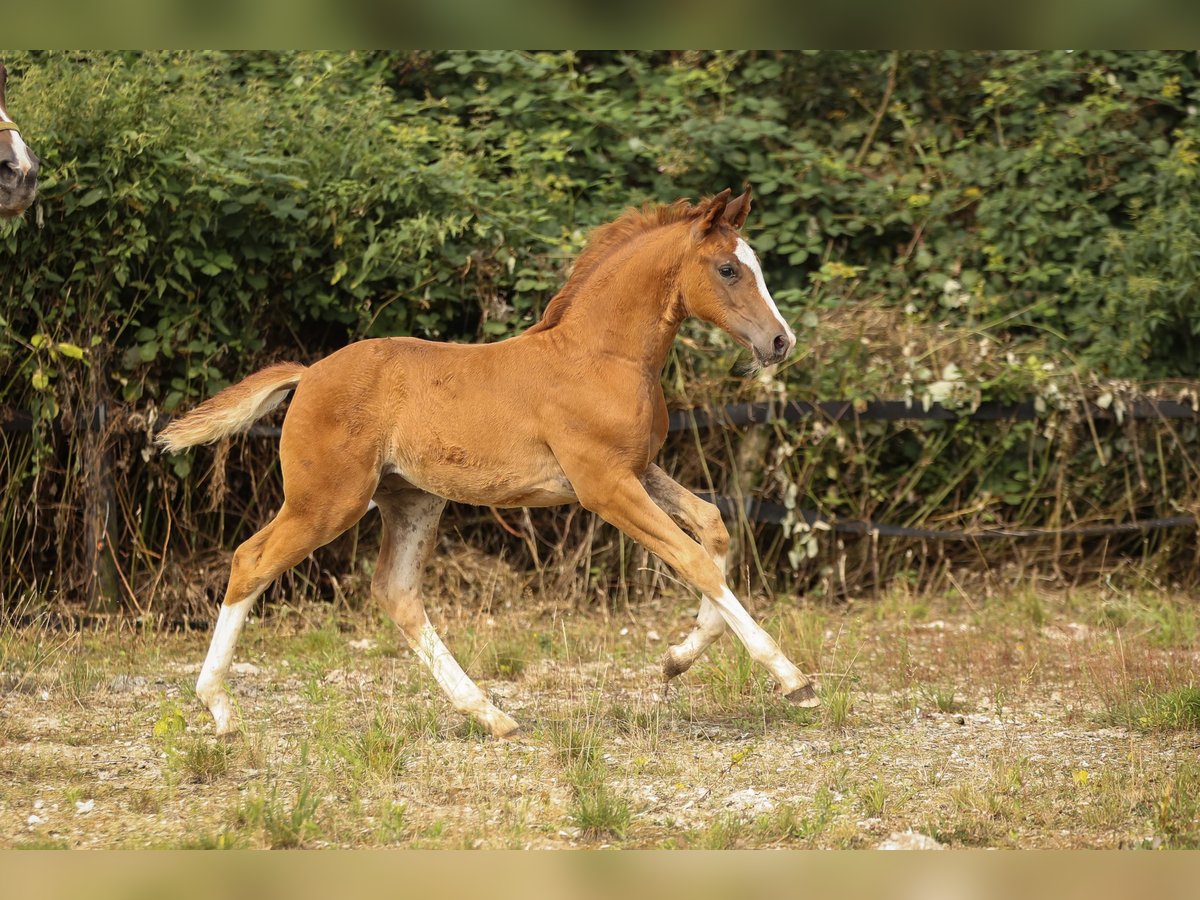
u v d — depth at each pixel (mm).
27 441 13477
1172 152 17312
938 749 9508
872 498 15039
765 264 17125
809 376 14664
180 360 13750
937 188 17875
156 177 13086
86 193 12938
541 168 16109
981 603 14828
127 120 13172
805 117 19047
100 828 7785
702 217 9703
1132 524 15250
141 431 13445
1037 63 18438
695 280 9648
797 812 8148
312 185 13898
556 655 12500
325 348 14648
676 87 17938
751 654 9625
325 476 9656
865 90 19094
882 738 9781
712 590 9625
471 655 12133
